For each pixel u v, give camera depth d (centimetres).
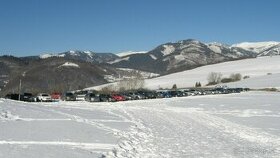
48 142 1756
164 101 7394
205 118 3841
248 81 15738
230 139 2419
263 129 3019
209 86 15712
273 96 9169
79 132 2152
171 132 2609
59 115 3017
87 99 8306
